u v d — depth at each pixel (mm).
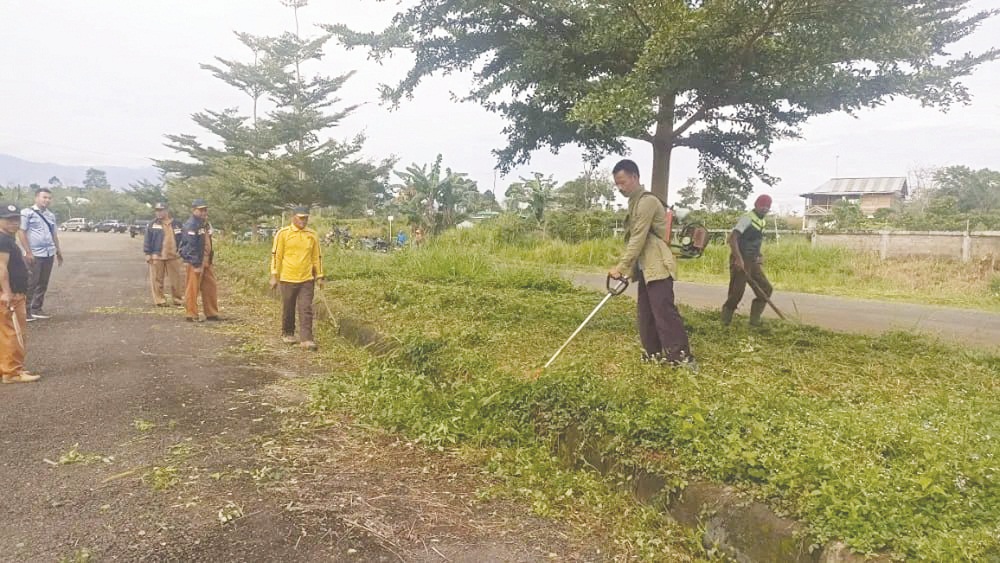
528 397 4840
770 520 3039
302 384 6340
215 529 3383
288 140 26656
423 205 29141
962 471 3098
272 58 27656
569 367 5004
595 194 43094
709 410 3934
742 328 7352
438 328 7492
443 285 11641
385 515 3621
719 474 3420
